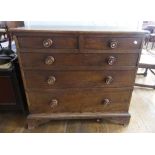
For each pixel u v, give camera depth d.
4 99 1.39
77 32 1.01
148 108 1.69
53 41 1.04
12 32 1.01
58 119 1.36
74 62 1.13
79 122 1.47
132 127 1.41
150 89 2.09
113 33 1.03
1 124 1.44
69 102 1.30
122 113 1.37
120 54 1.12
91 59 1.12
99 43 1.07
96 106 1.33
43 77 1.18
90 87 1.24
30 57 1.10
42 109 1.32
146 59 2.00
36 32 1.00
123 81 1.23
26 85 1.21
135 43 1.09
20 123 1.45
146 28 3.93
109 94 1.28
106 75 1.20
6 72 1.25
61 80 1.20
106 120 1.48
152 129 1.39
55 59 1.11
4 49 1.42
